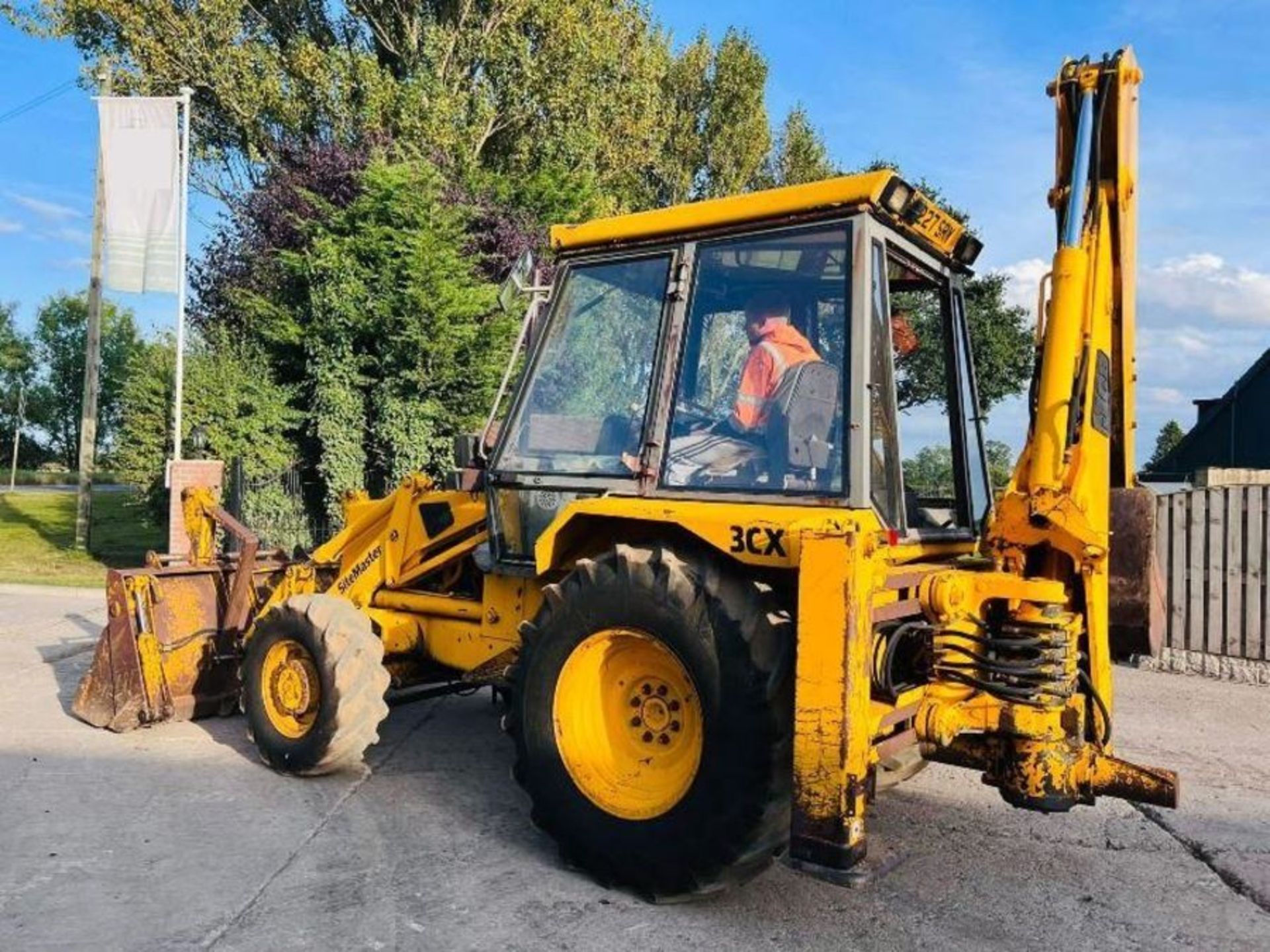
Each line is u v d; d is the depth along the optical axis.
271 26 18.11
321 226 14.01
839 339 3.88
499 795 5.09
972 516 4.78
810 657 3.36
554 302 4.70
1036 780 3.71
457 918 3.71
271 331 14.12
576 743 4.04
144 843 4.36
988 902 3.99
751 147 25.91
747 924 3.73
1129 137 4.25
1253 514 8.38
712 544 3.77
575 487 4.46
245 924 3.62
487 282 15.25
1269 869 4.36
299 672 5.19
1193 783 5.57
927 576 3.81
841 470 3.78
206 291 15.90
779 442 3.96
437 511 5.56
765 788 3.50
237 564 6.36
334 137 16.70
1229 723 6.96
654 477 4.19
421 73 17.09
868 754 3.39
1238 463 21.97
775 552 3.59
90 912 3.69
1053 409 3.95
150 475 13.98
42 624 9.79
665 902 3.83
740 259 4.14
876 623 3.62
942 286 4.78
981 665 3.73
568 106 18.50
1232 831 4.82
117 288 12.58
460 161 16.97
